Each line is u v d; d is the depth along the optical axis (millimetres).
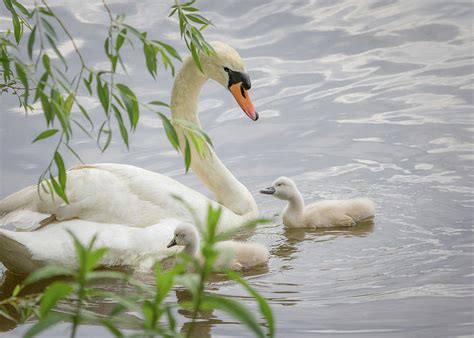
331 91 17812
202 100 17781
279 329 9812
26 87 8523
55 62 18391
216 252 6414
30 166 15195
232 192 14086
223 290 11078
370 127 16344
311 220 13461
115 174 12492
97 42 19266
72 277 11562
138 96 17500
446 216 13125
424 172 14609
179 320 10148
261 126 16641
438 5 21219
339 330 9766
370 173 14828
